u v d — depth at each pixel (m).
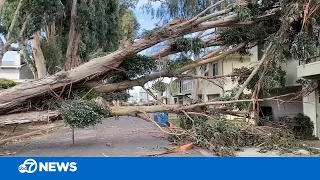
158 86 12.94
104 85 12.40
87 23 22.02
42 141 13.50
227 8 11.67
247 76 12.94
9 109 11.34
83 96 11.66
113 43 24.67
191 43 12.13
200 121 11.23
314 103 14.38
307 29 10.76
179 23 11.60
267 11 11.92
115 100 13.52
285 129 11.75
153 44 11.66
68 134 15.99
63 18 22.05
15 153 10.56
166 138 13.24
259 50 18.08
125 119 26.67
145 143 12.18
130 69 12.08
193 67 12.82
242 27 12.40
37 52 21.91
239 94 12.17
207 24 11.80
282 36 10.97
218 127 10.38
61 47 22.89
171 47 12.44
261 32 12.18
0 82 22.30
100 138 14.11
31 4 17.19
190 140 10.83
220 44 12.84
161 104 12.47
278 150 9.95
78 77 11.53
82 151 10.67
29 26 17.95
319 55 11.60
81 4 21.33
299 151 9.80
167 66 12.59
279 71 13.46
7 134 12.88
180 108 11.88
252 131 10.84
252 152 9.80
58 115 10.98
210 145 9.98
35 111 11.39
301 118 14.47
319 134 14.07
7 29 18.38
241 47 12.80
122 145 11.80
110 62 11.67
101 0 22.73
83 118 10.45
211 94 25.30
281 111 17.48
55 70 22.45
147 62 12.21
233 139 10.34
